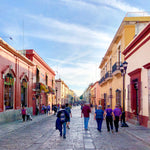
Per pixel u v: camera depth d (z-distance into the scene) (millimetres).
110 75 23203
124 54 17125
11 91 16750
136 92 14562
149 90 11375
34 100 23797
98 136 8898
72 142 7527
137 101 14312
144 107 12172
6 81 15531
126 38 16641
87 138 8375
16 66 17641
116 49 20266
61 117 8547
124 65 12875
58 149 6391
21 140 8109
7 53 15633
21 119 18172
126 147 6711
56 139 8180
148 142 7195
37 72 25781
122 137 8680
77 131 10477
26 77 20594
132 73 14281
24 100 20562
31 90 22578
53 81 39031
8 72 15836
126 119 15867
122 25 16984
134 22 16594
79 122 15648
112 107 22875
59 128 8656
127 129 10797
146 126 11711
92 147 6672
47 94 32156
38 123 15234
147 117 11633
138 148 6570
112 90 23000
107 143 7352
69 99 91812
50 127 12508
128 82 15906
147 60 11852
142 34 12297
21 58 18719
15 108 17297
